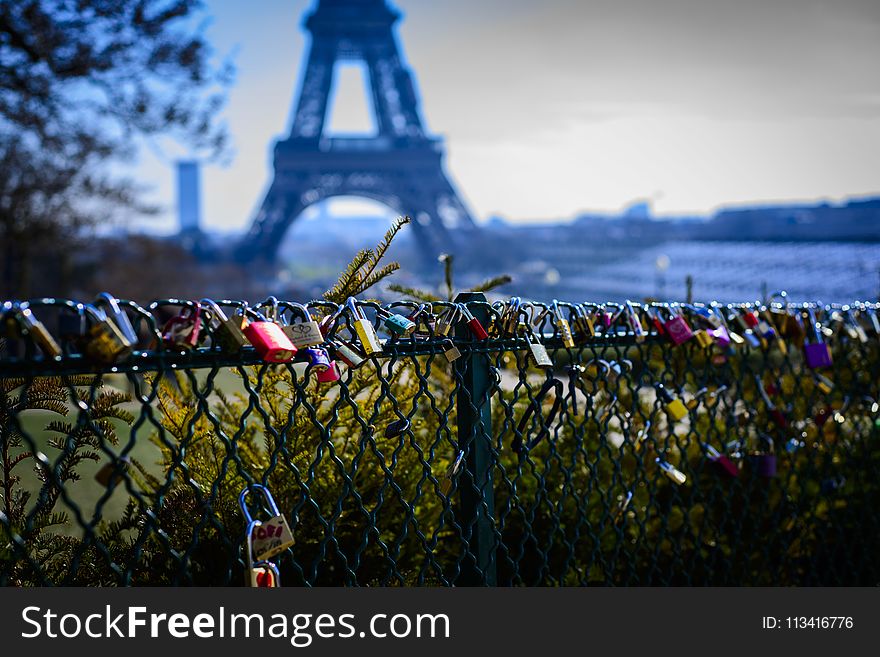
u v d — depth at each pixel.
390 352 2.65
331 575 3.37
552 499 4.25
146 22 17.30
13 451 4.18
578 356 3.19
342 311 2.52
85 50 17.30
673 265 85.25
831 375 4.99
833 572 4.51
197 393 2.26
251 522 2.35
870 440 4.49
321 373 2.52
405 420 2.72
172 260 52.00
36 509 2.13
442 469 3.60
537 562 4.25
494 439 3.89
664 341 3.47
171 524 3.15
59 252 34.69
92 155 25.70
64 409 2.98
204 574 3.18
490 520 3.04
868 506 4.59
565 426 4.34
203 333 2.30
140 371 2.14
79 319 2.02
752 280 53.78
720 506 4.66
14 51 16.89
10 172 26.86
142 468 3.43
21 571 2.97
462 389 2.96
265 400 3.40
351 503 3.39
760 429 4.76
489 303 2.99
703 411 4.78
